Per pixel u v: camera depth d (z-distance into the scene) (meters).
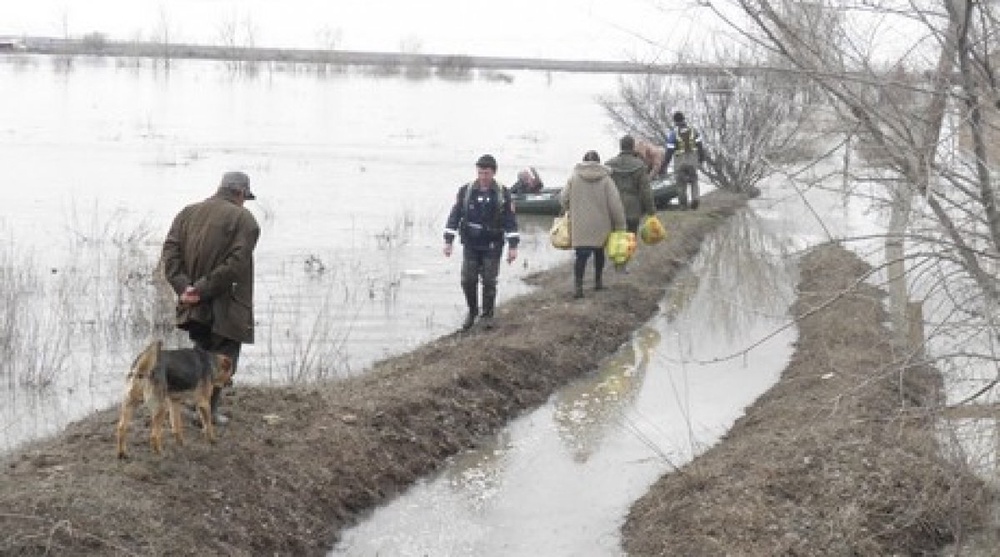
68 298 13.62
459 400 9.52
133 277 14.95
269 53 110.31
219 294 7.20
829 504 7.30
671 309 14.09
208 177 27.38
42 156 30.39
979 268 5.89
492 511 7.81
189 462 7.00
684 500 7.54
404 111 57.44
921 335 7.29
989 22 5.55
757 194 25.02
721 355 12.00
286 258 17.39
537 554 7.15
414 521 7.59
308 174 29.23
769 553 6.70
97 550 5.86
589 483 8.35
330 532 7.23
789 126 6.45
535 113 59.16
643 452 8.99
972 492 7.38
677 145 22.34
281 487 7.25
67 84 66.00
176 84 72.19
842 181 6.34
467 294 12.16
